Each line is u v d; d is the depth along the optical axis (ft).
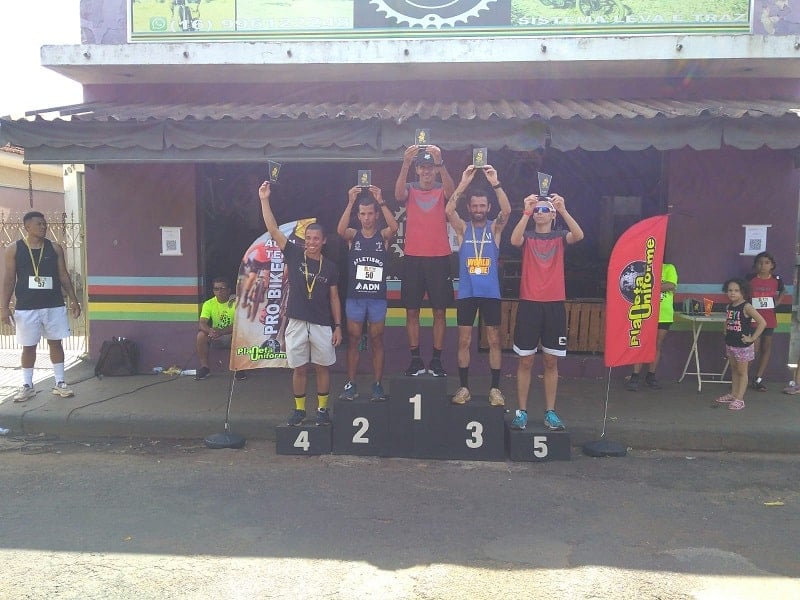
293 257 19.60
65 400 23.84
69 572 12.64
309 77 27.40
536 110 22.48
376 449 19.75
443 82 27.66
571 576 12.58
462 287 19.54
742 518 15.47
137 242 28.09
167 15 26.32
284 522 15.02
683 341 26.99
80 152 21.20
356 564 13.03
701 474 18.56
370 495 16.72
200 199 28.22
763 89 27.07
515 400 23.76
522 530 14.70
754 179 26.35
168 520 15.08
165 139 20.77
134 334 28.43
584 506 16.12
